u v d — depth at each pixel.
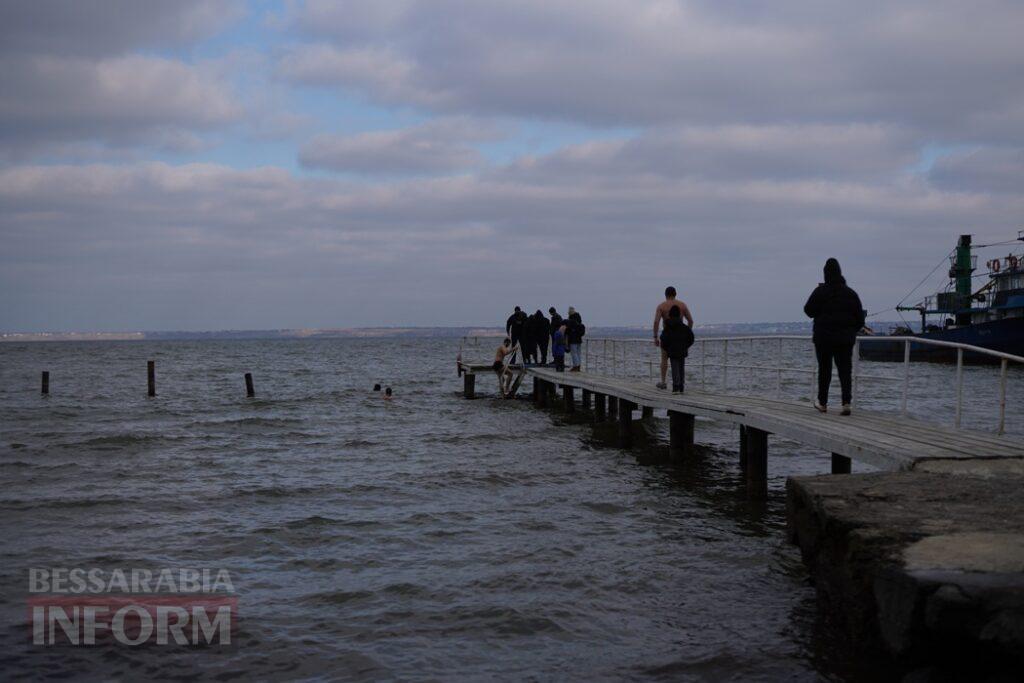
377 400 31.14
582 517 10.29
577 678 5.53
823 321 10.77
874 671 5.05
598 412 21.56
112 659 5.91
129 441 18.33
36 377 50.84
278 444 17.91
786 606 6.83
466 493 11.93
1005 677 4.13
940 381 41.06
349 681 5.54
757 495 11.23
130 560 8.46
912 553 4.72
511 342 30.12
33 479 13.32
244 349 146.00
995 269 53.28
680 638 6.18
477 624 6.56
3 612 6.88
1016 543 4.78
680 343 15.12
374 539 9.23
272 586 7.58
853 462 14.30
